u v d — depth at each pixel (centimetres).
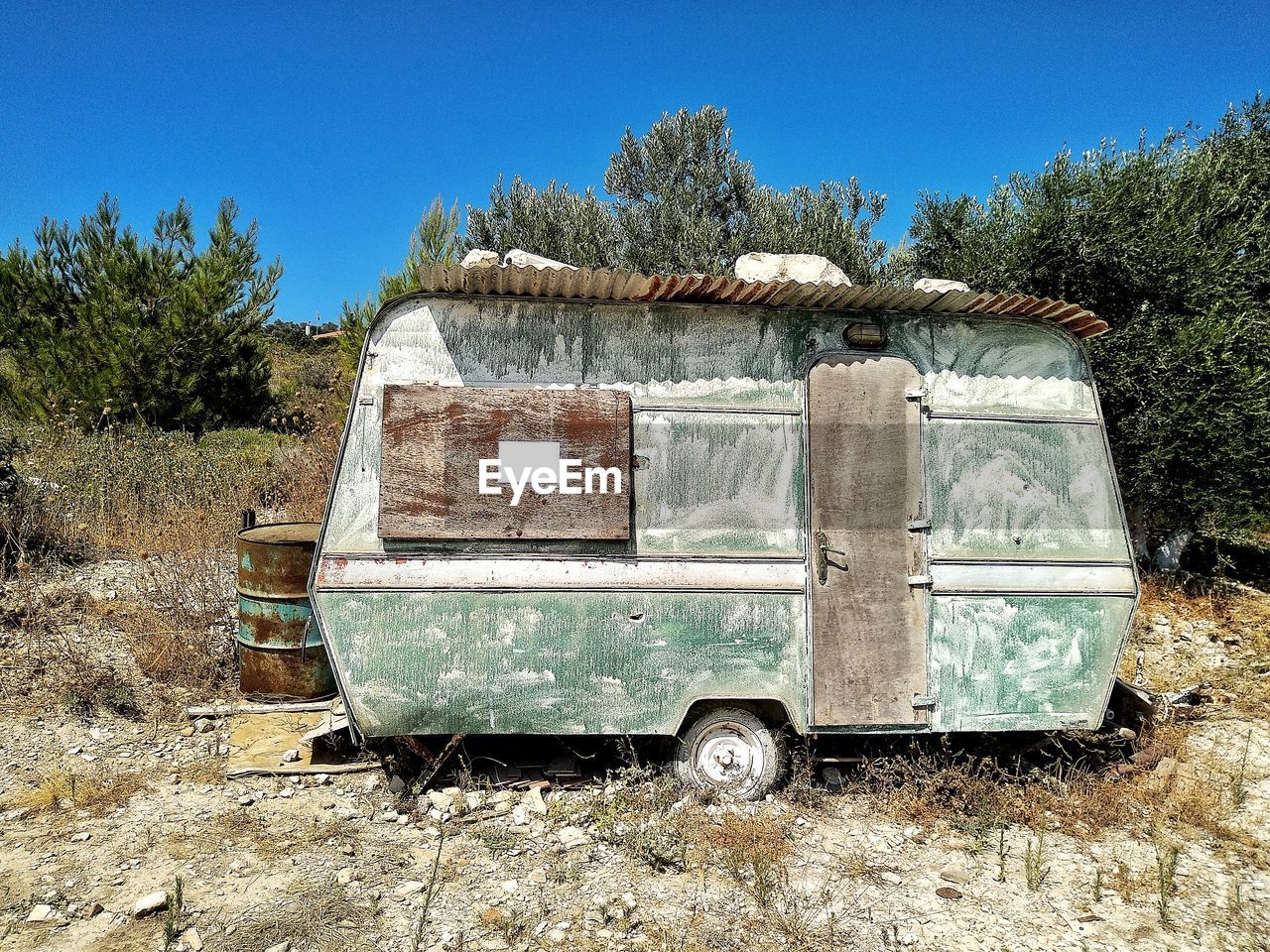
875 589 453
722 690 442
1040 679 463
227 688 575
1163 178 812
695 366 449
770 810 442
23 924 329
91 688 544
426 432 429
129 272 1398
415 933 334
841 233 1145
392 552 428
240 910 343
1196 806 452
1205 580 877
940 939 345
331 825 414
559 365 441
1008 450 468
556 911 353
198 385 1472
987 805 448
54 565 782
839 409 457
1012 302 447
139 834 400
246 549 543
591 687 435
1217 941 347
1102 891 384
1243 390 757
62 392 1330
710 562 443
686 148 1288
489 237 1295
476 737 489
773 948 335
